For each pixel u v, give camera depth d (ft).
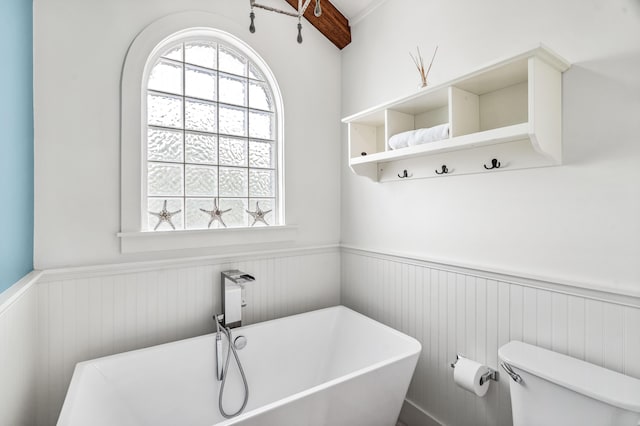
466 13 5.37
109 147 5.52
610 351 3.84
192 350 5.69
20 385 4.19
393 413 5.27
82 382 4.56
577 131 4.10
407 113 5.98
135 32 5.73
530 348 4.41
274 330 6.52
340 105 8.29
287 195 7.43
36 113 4.95
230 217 6.89
